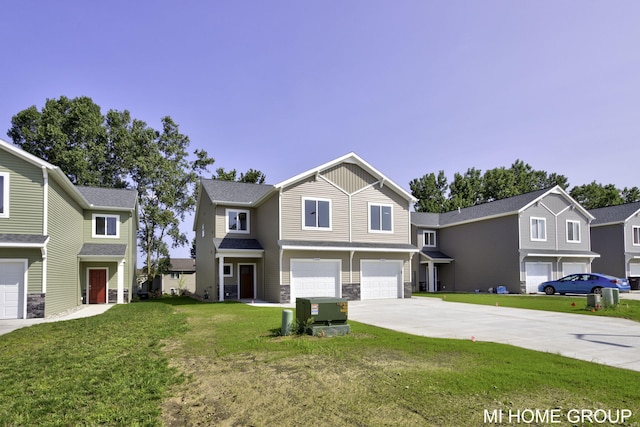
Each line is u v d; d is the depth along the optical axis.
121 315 16.12
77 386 6.64
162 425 5.14
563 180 59.94
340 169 23.44
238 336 10.56
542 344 9.38
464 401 5.47
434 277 35.03
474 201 56.84
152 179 39.09
